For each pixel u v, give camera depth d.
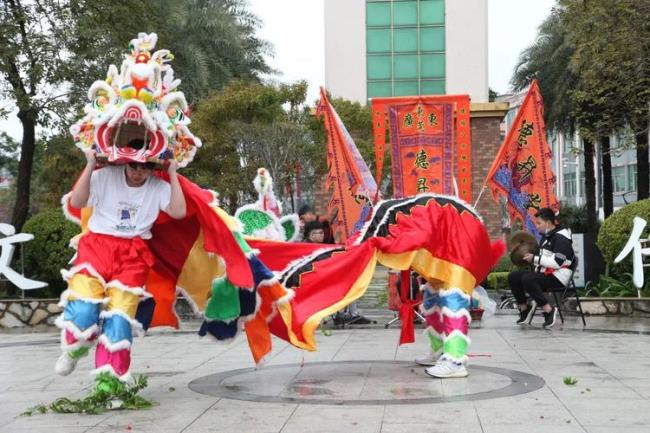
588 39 19.16
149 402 6.45
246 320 7.26
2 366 9.20
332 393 6.91
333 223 13.50
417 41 30.00
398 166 9.50
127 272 6.54
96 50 16.48
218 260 7.07
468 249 7.79
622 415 5.86
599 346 9.87
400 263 7.62
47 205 27.36
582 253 17.19
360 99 30.17
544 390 6.88
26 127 17.50
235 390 7.13
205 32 26.11
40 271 16.25
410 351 9.78
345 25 30.28
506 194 11.70
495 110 26.11
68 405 6.32
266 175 11.57
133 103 6.36
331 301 7.48
